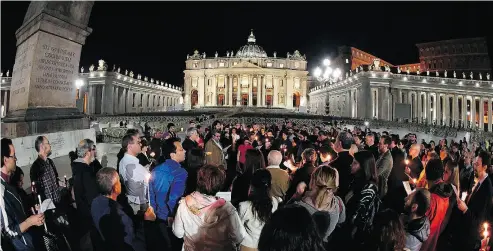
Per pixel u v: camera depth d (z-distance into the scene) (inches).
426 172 259.6
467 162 451.2
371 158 263.0
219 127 676.1
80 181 269.4
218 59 5093.5
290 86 5036.9
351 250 226.4
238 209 214.7
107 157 654.5
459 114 3356.3
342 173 331.0
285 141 537.6
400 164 364.2
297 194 249.1
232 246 193.5
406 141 580.4
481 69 3518.7
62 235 255.1
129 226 227.8
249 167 290.8
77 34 631.2
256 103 5027.1
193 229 193.8
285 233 125.0
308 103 5022.1
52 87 596.1
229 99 4975.4
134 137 299.0
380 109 2792.8
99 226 222.8
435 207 239.9
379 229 172.7
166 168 271.3
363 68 2893.7
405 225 212.8
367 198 236.5
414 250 211.8
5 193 209.0
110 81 3255.4
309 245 125.1
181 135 1108.5
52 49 587.5
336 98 3506.4
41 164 291.3
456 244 300.4
